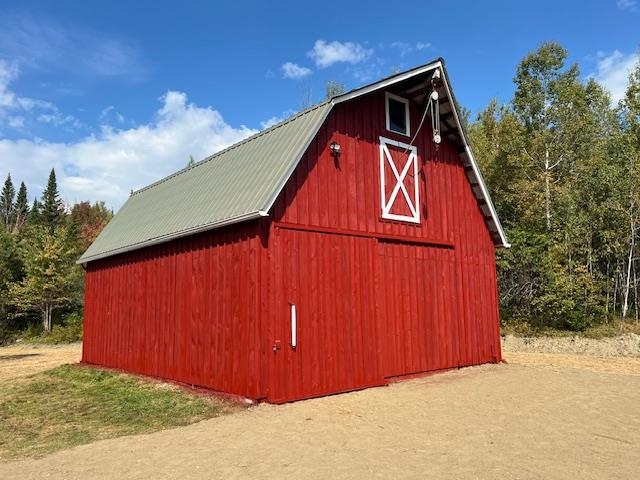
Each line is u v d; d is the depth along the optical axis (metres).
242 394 9.72
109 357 15.17
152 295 13.16
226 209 10.69
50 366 17.28
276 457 6.42
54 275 33.34
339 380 10.64
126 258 14.73
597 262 26.09
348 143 11.78
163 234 12.40
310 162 10.90
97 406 10.22
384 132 12.72
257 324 9.59
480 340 14.55
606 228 24.98
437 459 6.28
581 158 29.27
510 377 12.41
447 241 13.92
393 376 11.96
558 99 29.41
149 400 10.39
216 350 10.55
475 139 34.22
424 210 13.42
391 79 12.15
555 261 24.50
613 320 23.67
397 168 12.88
